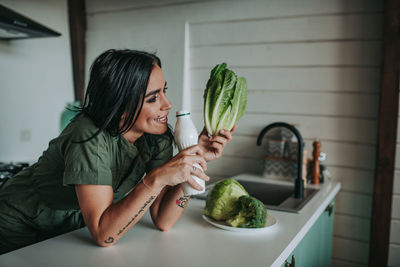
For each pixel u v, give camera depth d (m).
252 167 2.52
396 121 2.01
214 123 1.18
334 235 2.31
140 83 0.98
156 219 1.14
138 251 0.97
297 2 2.32
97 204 0.96
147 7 2.85
